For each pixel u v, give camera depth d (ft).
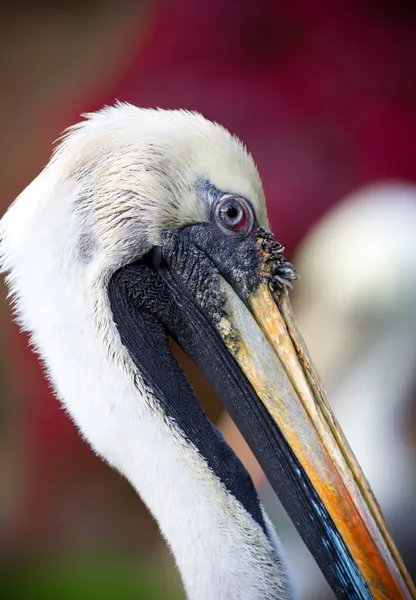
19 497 54.65
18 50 82.69
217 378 22.88
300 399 22.49
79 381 22.33
